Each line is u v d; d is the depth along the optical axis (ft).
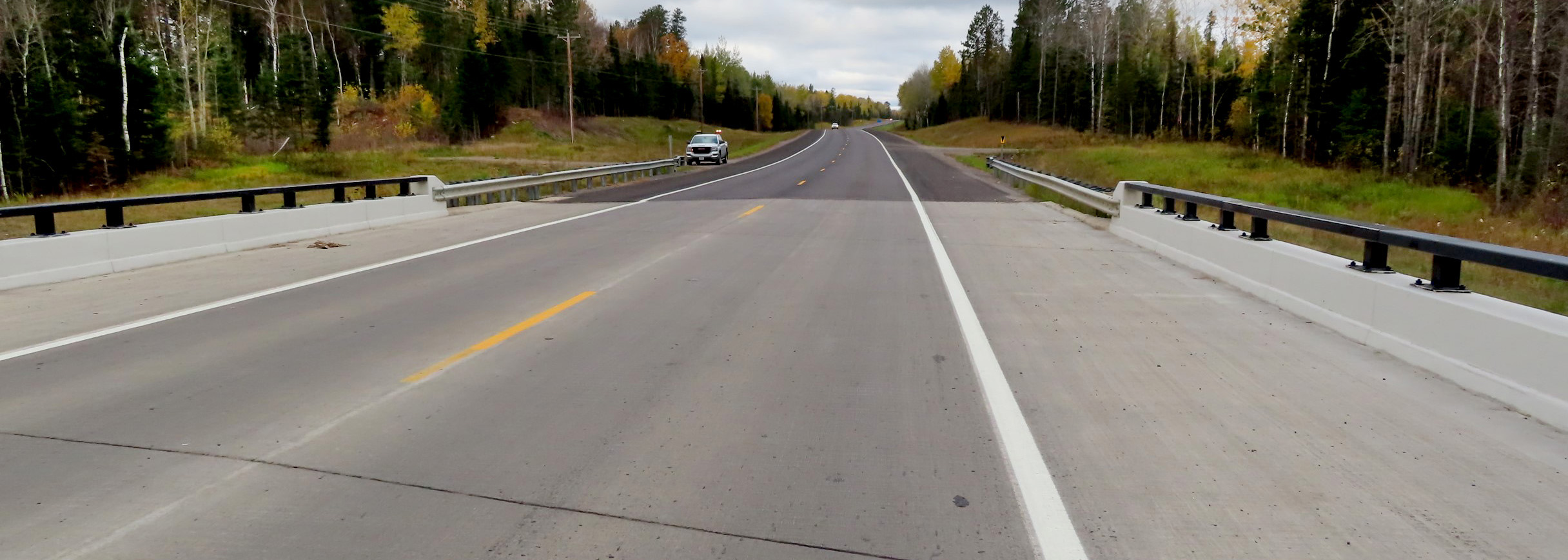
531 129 283.79
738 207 63.26
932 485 12.50
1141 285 30.66
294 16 276.41
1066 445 14.10
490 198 67.21
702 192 79.92
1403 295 19.85
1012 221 53.72
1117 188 47.80
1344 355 20.08
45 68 141.49
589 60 403.54
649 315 25.13
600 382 17.92
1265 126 176.14
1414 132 121.49
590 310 25.84
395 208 52.54
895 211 60.44
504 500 11.98
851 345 21.43
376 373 18.58
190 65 190.19
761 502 11.94
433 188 57.11
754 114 561.02
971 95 458.50
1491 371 16.70
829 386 17.70
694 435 14.66
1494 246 16.98
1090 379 18.15
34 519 11.31
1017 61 365.20
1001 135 310.24
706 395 17.03
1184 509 11.66
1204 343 21.50
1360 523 11.19
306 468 13.09
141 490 12.26
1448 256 18.54
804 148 254.68
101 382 17.81
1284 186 98.02
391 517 11.43
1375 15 136.15
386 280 31.35
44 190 134.51
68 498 11.98
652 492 12.28
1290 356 20.07
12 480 12.60
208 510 11.59
